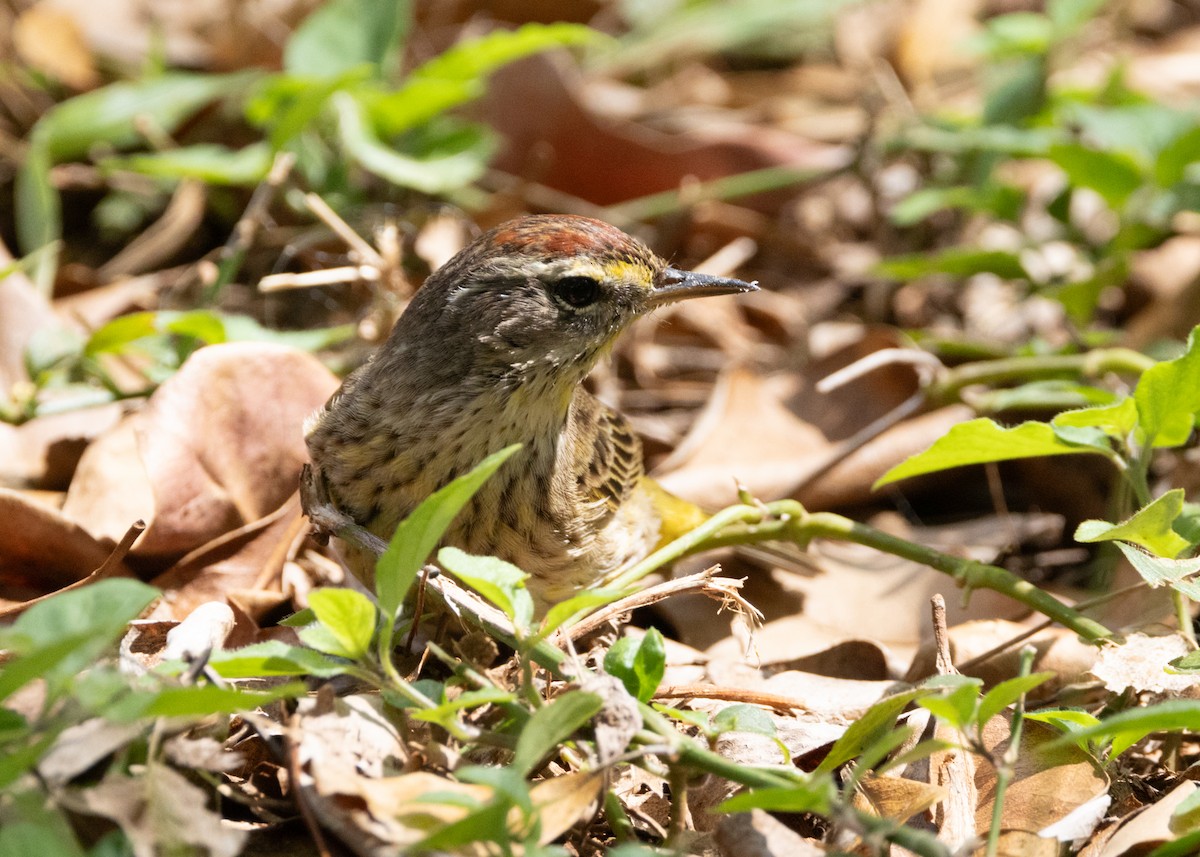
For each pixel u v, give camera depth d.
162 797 6.04
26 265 12.22
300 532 9.74
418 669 7.95
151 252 14.02
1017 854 6.92
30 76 15.30
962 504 12.12
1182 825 6.82
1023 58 16.73
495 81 15.09
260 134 15.39
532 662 7.55
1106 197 12.89
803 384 12.15
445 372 8.72
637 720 6.58
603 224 9.24
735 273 15.40
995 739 7.55
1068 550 11.38
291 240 13.45
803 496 11.48
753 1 17.69
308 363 9.64
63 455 10.46
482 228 14.83
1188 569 7.66
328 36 13.91
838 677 9.23
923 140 14.63
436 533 6.32
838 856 6.31
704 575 8.26
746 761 7.62
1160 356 12.64
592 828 7.12
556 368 8.89
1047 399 11.25
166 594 9.10
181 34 16.52
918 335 12.82
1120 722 6.25
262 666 6.48
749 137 15.54
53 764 6.14
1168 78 17.81
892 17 18.94
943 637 8.14
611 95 17.25
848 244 15.86
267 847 6.65
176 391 9.25
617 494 9.56
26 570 8.83
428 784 6.39
